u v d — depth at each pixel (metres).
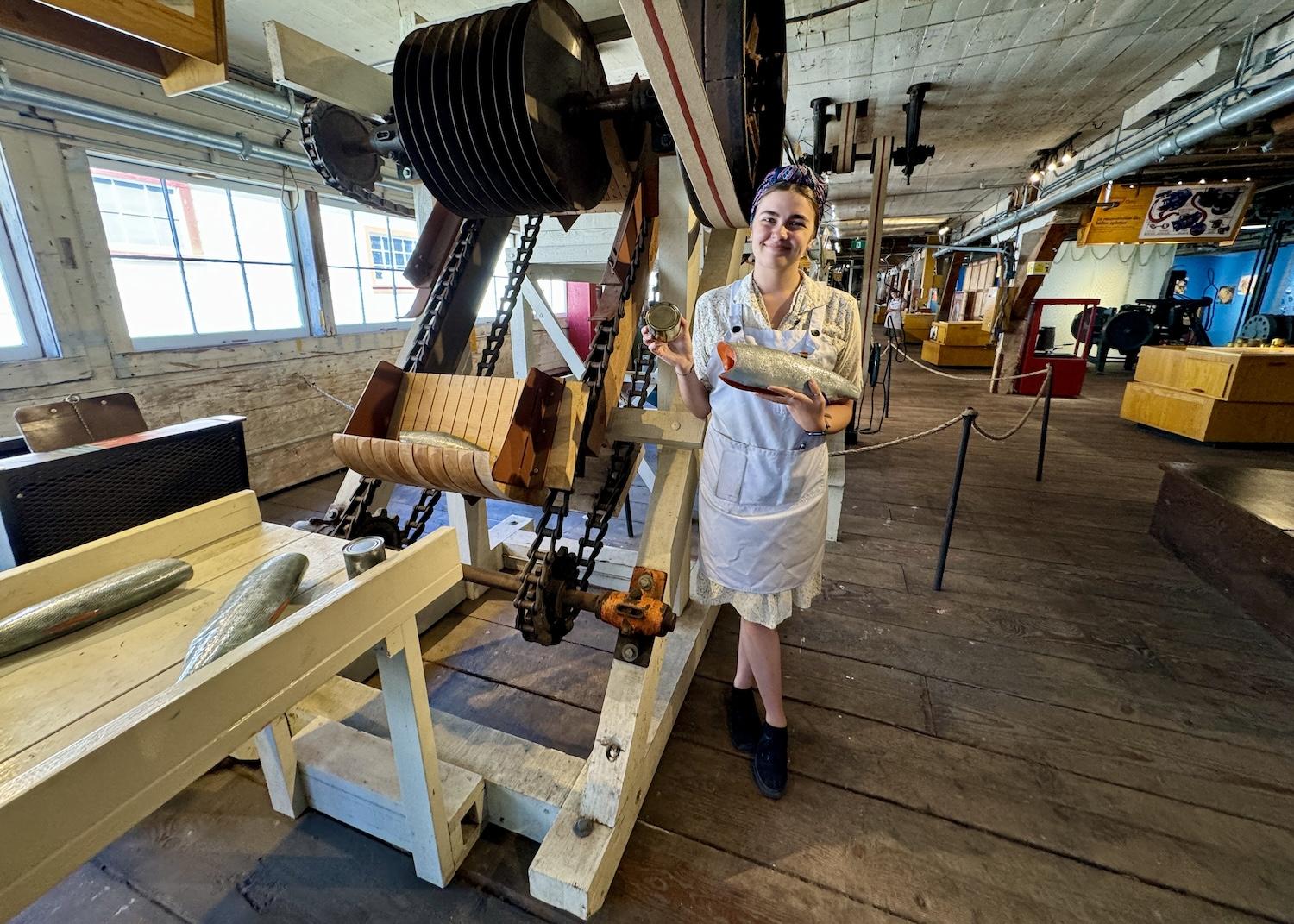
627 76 2.93
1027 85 3.91
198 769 0.57
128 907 1.09
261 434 3.44
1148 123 4.34
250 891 1.12
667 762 1.43
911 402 6.38
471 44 1.20
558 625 1.17
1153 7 2.95
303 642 0.68
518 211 1.49
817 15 2.72
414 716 0.95
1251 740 1.48
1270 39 3.17
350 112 1.57
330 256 4.02
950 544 2.68
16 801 0.43
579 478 1.95
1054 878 1.14
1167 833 1.23
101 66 2.50
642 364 1.62
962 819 1.28
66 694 0.67
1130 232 5.86
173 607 0.85
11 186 2.31
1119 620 2.04
